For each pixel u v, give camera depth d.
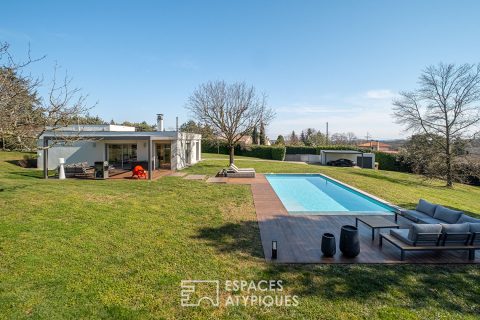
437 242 6.40
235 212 10.20
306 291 5.02
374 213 10.52
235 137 26.55
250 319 4.25
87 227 7.84
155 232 7.79
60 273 5.42
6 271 5.40
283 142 54.31
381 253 6.71
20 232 7.22
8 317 4.11
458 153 21.42
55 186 13.64
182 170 23.03
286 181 20.34
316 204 13.52
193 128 33.66
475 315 4.41
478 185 26.20
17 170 20.72
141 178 17.86
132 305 4.51
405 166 33.28
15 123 8.12
